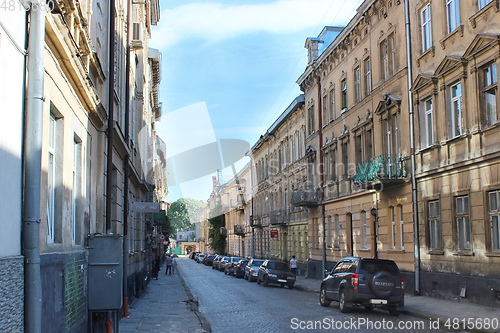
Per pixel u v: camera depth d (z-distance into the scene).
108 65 13.54
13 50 5.61
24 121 6.02
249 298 21.80
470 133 16.89
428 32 19.97
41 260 6.27
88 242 9.88
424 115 20.17
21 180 5.90
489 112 16.27
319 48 35.78
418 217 20.23
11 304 5.27
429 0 19.67
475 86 16.62
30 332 5.72
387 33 23.17
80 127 9.89
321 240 32.75
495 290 15.09
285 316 14.86
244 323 13.80
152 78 37.53
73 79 8.95
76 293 8.59
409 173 20.95
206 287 29.95
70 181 8.91
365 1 24.73
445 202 18.31
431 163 19.31
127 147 17.25
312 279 33.59
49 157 8.07
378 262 15.24
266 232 51.50
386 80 23.20
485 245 15.84
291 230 41.56
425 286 19.41
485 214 15.92
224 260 52.72
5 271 5.08
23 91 6.00
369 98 25.08
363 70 26.11
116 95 15.70
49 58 7.34
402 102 21.66
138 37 22.22
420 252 19.98
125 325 13.35
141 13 27.08
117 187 15.68
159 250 59.84
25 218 5.89
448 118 18.39
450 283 17.55
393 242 22.81
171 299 21.72
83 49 9.83
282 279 28.88
